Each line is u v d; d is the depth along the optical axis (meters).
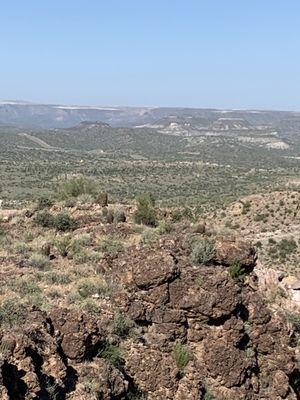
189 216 32.50
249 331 21.88
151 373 18.94
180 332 20.31
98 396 16.78
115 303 20.53
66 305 19.84
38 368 16.09
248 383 20.45
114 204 33.53
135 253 23.23
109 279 21.83
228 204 139.00
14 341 15.73
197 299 20.45
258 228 114.88
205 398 19.34
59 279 21.80
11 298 19.22
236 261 23.52
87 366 17.55
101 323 19.45
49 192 192.38
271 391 21.09
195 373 19.62
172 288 20.78
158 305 20.48
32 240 27.91
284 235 107.50
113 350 18.80
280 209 121.31
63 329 17.81
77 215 30.86
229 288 20.78
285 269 89.56
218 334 20.47
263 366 21.69
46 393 15.69
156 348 19.75
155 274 20.75
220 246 23.78
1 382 14.23
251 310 22.23
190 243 24.05
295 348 22.81
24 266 23.20
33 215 31.61
